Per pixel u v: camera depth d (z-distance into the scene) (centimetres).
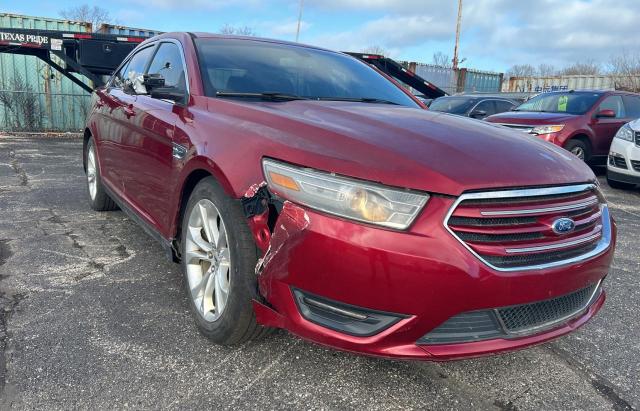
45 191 625
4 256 387
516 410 230
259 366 251
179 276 359
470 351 211
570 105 987
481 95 1209
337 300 207
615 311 345
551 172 232
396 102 373
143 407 217
